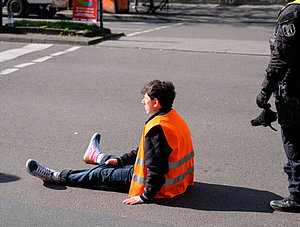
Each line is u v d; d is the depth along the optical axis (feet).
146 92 12.76
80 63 33.58
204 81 28.60
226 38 47.55
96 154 15.75
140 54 37.27
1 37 43.29
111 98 24.49
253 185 14.34
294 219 12.28
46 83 27.50
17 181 14.30
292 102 11.58
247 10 81.97
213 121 20.85
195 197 13.42
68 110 22.21
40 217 12.09
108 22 63.21
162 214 12.38
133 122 20.57
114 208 12.66
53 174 14.06
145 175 12.80
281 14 11.39
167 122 12.48
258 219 12.25
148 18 69.56
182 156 13.00
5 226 11.60
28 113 21.65
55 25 46.62
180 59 35.45
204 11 80.12
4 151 16.87
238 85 27.71
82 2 46.03
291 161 12.28
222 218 12.26
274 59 11.33
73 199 13.16
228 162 16.14
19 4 65.46
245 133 19.27
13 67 31.83
